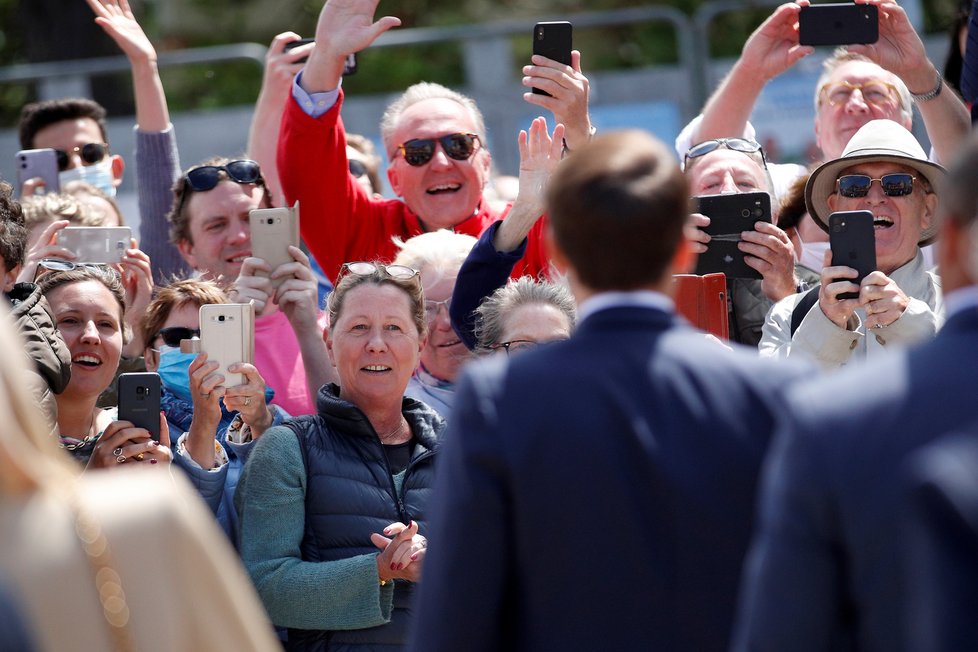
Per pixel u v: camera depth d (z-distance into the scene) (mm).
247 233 18906
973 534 6484
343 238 18828
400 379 13945
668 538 8148
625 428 8258
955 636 6480
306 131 18109
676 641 8125
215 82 48281
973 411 6879
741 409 8375
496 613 8281
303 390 17453
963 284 7340
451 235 17297
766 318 15500
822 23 17906
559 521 8172
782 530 7297
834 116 19719
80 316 14820
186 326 16469
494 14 65625
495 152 29797
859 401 7168
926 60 17688
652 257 8695
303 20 64812
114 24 21875
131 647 6789
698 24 30516
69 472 7051
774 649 7234
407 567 12281
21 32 64500
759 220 15688
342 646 12750
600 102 29891
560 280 16859
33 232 19094
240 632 7258
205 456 14188
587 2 65625
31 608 6660
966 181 7184
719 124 19219
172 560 7066
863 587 7031
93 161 23859
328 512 13109
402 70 45625
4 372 6750
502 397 8398
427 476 13523
